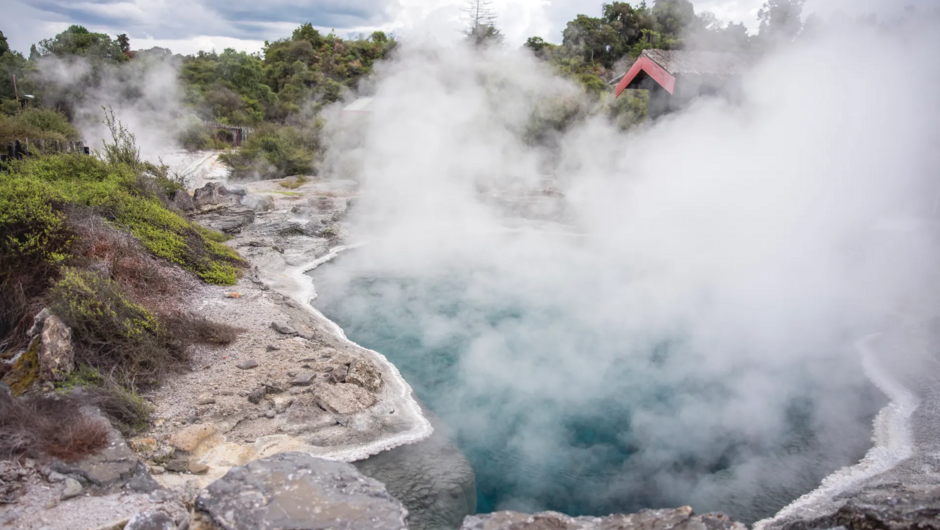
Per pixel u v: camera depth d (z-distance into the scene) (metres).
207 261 9.84
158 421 5.54
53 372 5.51
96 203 9.50
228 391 6.16
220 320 8.02
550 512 3.90
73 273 6.51
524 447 6.30
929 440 5.78
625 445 6.42
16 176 8.52
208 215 14.09
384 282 11.76
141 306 6.83
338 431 5.75
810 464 5.79
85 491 4.23
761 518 5.07
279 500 3.90
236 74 46.47
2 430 4.52
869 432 6.25
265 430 5.63
